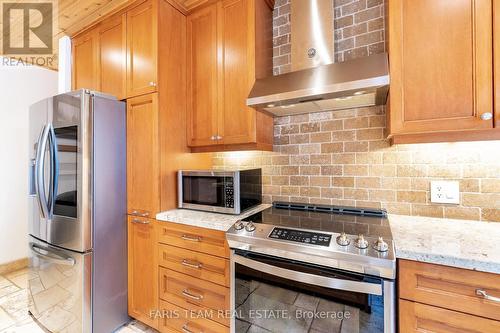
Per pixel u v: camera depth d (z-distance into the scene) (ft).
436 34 3.46
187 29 6.02
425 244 3.07
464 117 3.33
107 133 5.32
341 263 3.10
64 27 7.38
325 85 3.95
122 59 5.84
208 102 5.71
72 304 5.04
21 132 9.03
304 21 5.08
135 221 5.52
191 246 4.67
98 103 5.16
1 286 7.66
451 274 2.73
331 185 5.27
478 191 4.14
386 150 4.78
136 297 5.53
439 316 2.79
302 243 3.34
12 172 8.79
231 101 5.40
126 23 5.75
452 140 3.70
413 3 3.59
